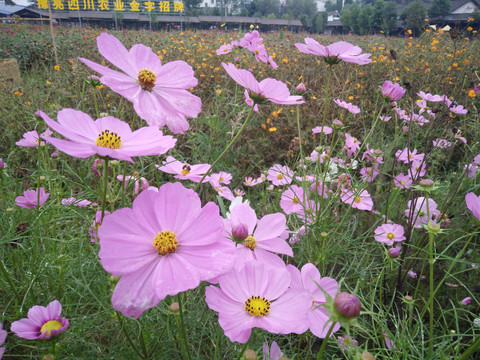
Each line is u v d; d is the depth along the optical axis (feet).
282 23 197.57
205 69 19.75
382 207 8.20
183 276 2.53
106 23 174.29
